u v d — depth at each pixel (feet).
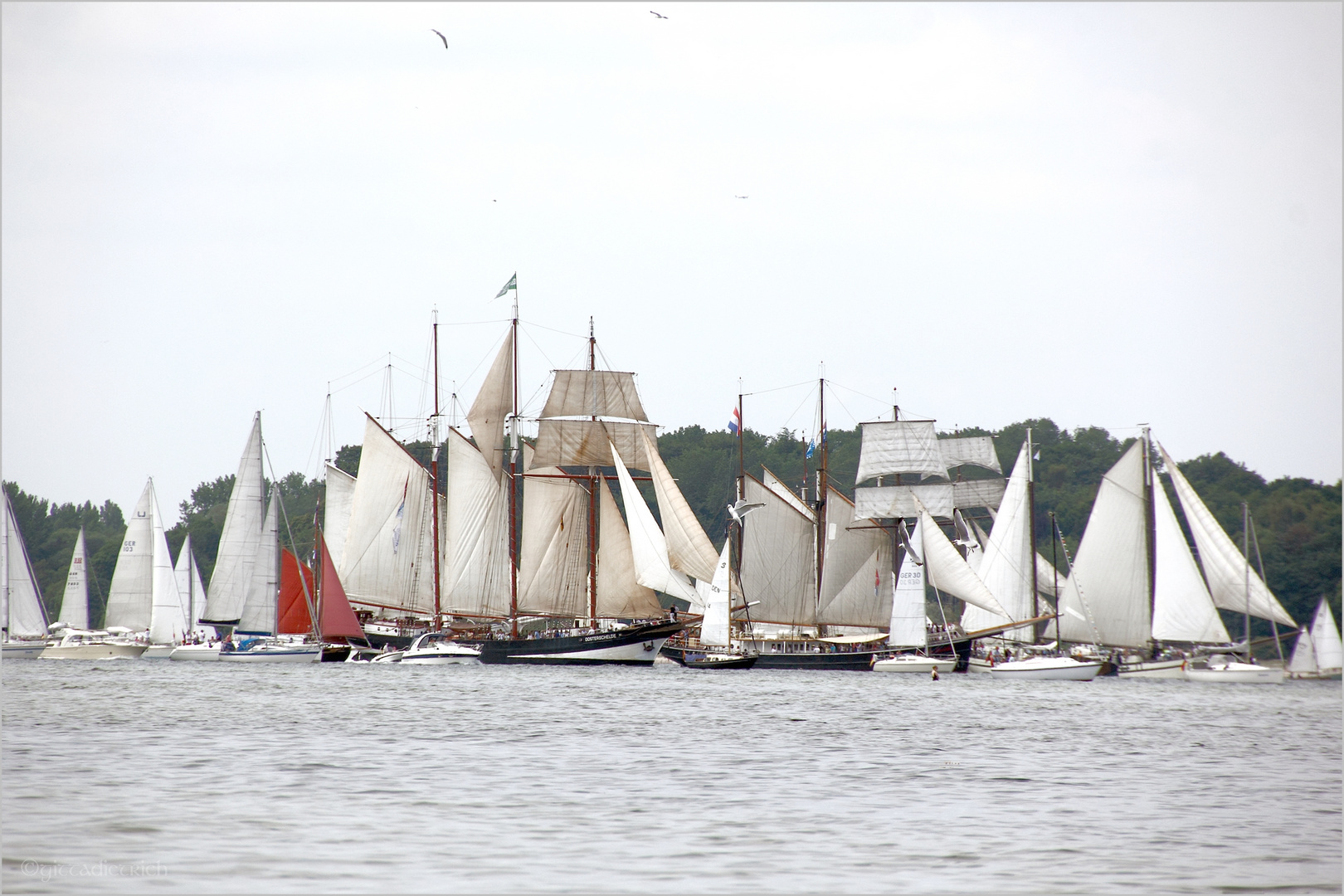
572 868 230.07
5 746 360.89
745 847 246.68
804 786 310.04
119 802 277.64
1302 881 230.27
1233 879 231.09
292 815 267.59
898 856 242.78
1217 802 302.45
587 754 356.79
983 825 271.08
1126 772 347.56
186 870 224.94
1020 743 405.18
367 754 351.05
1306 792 317.63
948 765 350.64
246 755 346.13
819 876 228.22
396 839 248.52
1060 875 232.32
